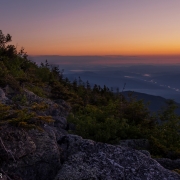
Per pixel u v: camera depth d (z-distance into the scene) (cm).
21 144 464
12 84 1137
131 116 1377
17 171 442
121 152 570
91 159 527
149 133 1203
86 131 1045
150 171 509
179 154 980
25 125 498
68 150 579
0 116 498
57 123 1045
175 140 1171
